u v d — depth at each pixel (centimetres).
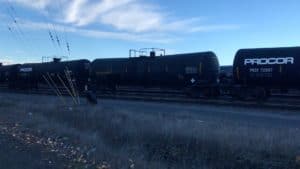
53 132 1623
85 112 2183
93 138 1471
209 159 1292
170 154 1368
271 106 2728
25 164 945
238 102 3138
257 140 1334
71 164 991
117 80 4653
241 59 3306
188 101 3312
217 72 3856
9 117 2158
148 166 1136
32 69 5919
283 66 3100
